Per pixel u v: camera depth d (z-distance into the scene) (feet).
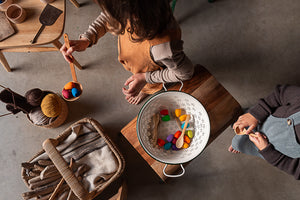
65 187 4.69
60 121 5.62
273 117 3.41
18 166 5.99
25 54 6.40
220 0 6.40
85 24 6.54
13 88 6.32
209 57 6.23
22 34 4.35
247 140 4.24
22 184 5.92
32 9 4.44
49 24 4.39
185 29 6.39
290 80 5.93
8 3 4.34
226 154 5.77
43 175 4.59
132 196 5.78
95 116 6.15
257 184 5.61
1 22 4.32
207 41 6.30
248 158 5.71
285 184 5.53
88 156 4.83
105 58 6.37
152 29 2.01
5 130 6.11
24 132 6.10
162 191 5.76
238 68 6.11
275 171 5.60
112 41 6.41
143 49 2.82
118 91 6.24
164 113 3.72
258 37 6.19
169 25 2.29
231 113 3.82
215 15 6.38
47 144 3.74
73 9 6.55
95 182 4.67
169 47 2.48
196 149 3.32
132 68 3.71
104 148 4.82
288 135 3.14
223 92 3.88
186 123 3.59
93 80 6.30
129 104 6.17
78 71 6.33
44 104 5.06
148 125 3.61
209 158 5.79
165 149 3.74
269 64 6.05
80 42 3.56
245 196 5.60
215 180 5.72
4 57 5.79
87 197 3.78
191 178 5.75
